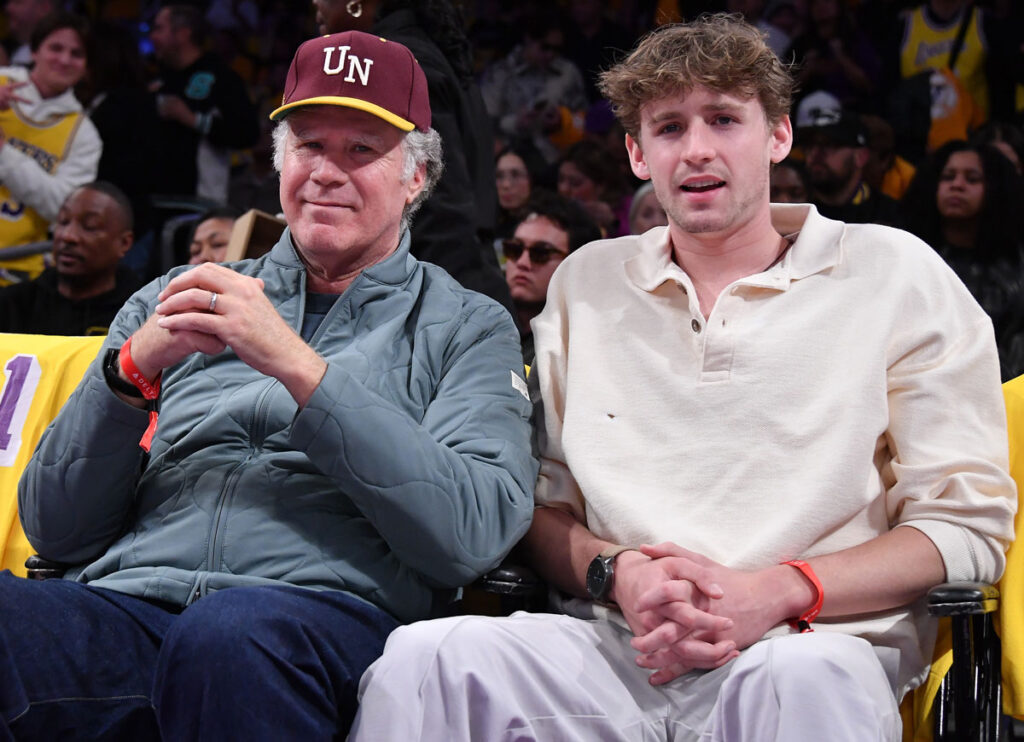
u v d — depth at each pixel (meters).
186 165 4.79
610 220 4.61
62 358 2.33
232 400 1.86
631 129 2.00
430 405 1.91
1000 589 1.87
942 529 1.77
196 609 1.58
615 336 1.99
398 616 1.81
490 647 1.63
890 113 5.17
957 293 1.92
